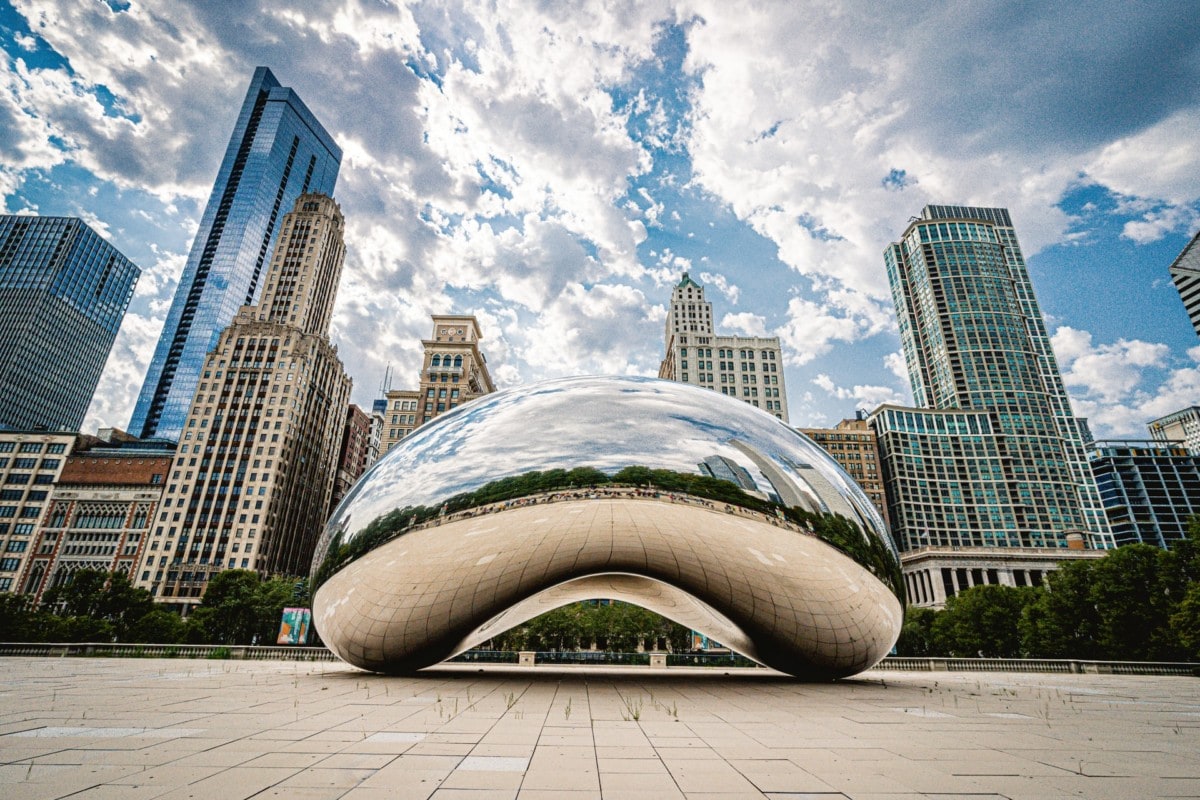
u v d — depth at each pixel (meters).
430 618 13.30
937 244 188.88
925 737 7.27
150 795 4.25
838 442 140.25
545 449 13.09
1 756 5.47
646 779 5.06
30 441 109.56
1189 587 33.09
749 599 13.41
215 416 103.88
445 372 109.50
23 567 99.00
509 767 5.42
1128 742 7.05
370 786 4.67
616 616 66.19
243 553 94.75
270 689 11.71
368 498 13.93
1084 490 168.12
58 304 190.88
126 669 16.97
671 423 13.55
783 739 7.02
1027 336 174.88
